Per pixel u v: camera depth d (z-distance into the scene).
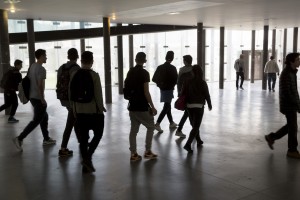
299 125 8.07
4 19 10.06
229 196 3.98
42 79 5.80
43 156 5.66
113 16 12.64
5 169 5.00
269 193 4.07
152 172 4.82
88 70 4.62
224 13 12.10
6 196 4.04
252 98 13.51
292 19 14.47
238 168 4.98
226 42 24.45
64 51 20.08
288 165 5.11
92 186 4.32
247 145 6.29
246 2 9.53
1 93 16.30
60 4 9.44
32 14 12.03
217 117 9.23
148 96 5.15
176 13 11.98
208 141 6.61
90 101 4.58
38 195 4.05
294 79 5.36
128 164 5.19
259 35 25.45
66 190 4.20
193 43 23.47
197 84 5.70
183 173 4.78
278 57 25.30
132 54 16.88
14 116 9.74
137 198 3.95
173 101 12.91
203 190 4.16
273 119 8.91
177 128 7.45
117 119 9.05
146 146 5.46
